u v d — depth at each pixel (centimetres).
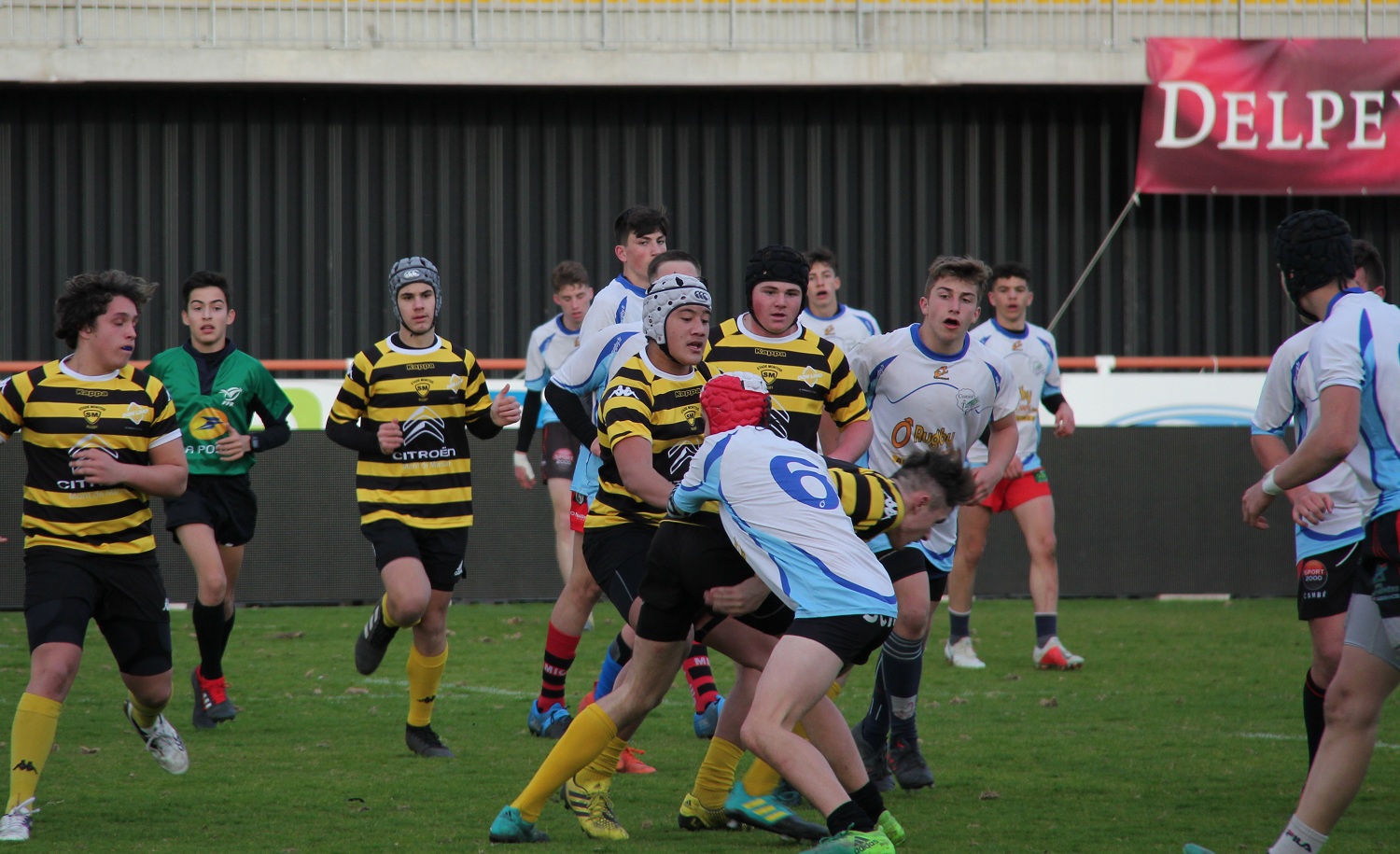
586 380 1914
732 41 5056
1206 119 4991
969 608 2877
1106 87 5050
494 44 5081
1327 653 1614
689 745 2058
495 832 1473
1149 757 1967
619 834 1512
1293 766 1903
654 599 1440
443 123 4969
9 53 4703
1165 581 4053
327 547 3778
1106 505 4041
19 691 2494
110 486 1583
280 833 1527
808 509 1321
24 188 4831
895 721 1769
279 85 4841
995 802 1697
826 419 1808
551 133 5003
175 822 1574
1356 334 1323
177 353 2280
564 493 3362
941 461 1401
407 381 1972
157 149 4878
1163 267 5153
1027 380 2841
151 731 1677
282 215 4916
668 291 1606
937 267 1853
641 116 5025
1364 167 4997
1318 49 4991
